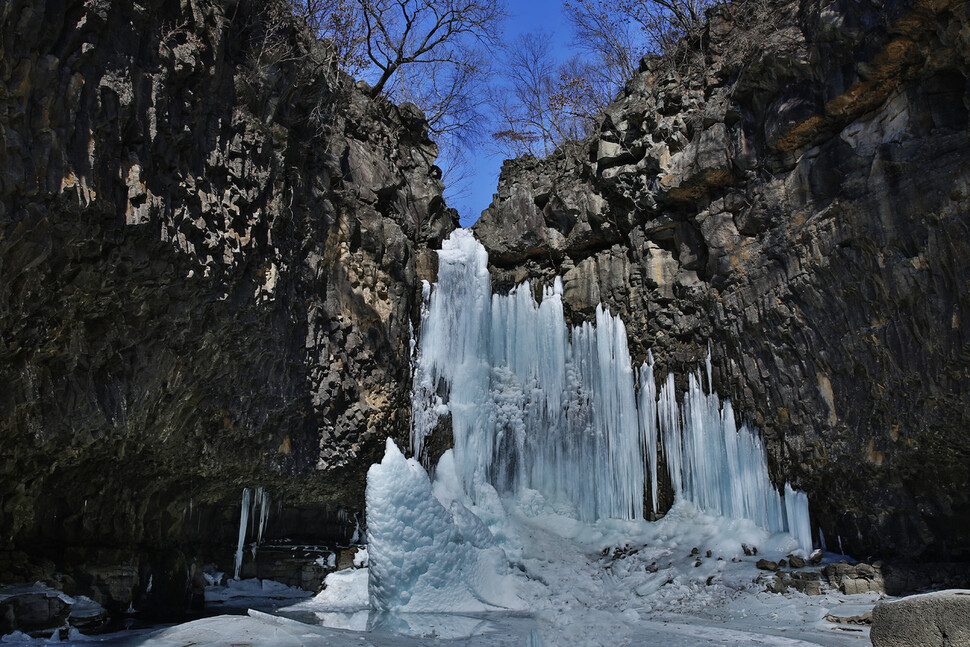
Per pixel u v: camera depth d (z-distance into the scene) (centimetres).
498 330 2198
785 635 1093
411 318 1989
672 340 1888
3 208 814
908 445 1305
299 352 1562
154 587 1329
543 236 2208
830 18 1327
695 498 1817
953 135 1186
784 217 1537
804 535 1553
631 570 1697
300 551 1692
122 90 991
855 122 1383
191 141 1173
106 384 1086
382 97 2045
